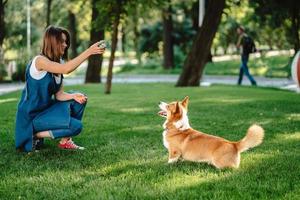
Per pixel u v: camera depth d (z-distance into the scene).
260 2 17.78
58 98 5.15
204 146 4.48
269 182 4.11
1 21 18.58
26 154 5.07
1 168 4.62
